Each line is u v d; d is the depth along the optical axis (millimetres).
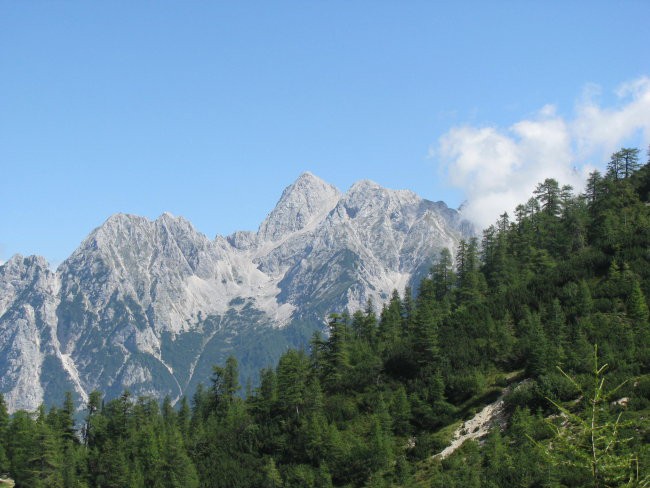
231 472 119250
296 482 107062
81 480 131250
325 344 145750
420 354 131000
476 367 120062
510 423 98375
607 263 133625
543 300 131875
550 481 53344
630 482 30172
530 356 109000
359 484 103438
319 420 119875
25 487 131125
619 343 103188
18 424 148250
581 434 31250
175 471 121562
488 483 75625
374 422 109750
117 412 152875
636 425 76438
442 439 104625
